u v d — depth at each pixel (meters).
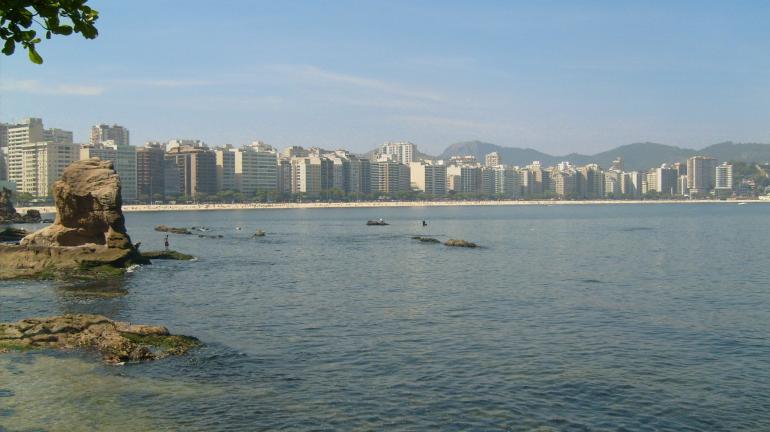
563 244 129.12
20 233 126.38
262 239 143.50
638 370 36.78
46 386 32.69
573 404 31.22
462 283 71.50
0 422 28.14
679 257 101.31
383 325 48.38
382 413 29.88
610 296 62.25
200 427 27.97
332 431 27.78
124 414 29.28
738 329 47.31
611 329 47.25
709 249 115.94
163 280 71.50
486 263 92.62
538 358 39.19
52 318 42.81
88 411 29.53
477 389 33.28
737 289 67.00
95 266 75.62
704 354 40.34
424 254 106.88
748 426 28.70
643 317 51.75
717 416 29.81
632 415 29.86
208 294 62.47
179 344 40.38
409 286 69.06
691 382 34.66
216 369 36.25
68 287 65.31
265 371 36.06
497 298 61.00
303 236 155.00
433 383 34.22
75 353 38.19
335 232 172.88
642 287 68.38
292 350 40.69
